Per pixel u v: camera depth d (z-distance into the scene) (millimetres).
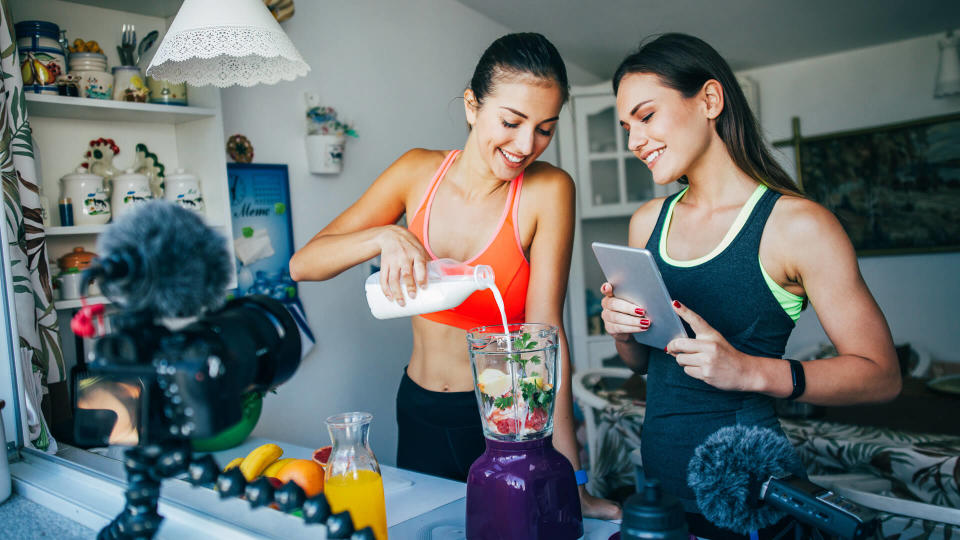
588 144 3832
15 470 1219
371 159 2732
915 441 1822
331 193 2582
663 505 651
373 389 2666
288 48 1385
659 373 1212
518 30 3393
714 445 811
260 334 615
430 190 1429
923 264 3752
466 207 1387
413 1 2904
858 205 3875
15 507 1108
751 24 3307
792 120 4016
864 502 1404
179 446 654
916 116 3689
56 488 1101
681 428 1154
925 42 3621
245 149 2295
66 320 1791
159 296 538
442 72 3035
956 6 3229
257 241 2324
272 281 2363
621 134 3846
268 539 809
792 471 811
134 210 555
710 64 1121
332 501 849
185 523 905
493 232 1356
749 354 1132
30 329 1484
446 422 1438
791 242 1073
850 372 1017
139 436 648
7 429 1289
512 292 1386
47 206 1762
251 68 1521
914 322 3799
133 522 664
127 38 1912
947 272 3688
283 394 2377
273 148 2400
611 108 3834
